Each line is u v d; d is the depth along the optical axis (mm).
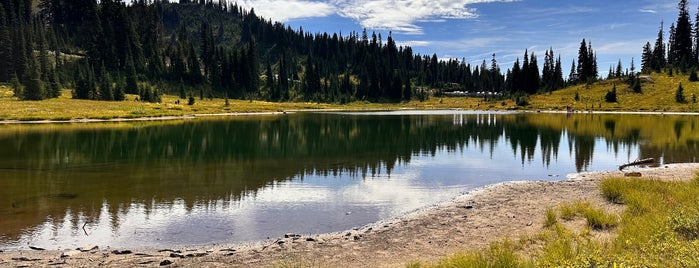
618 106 117688
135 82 158000
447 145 44625
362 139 50812
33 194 21172
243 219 17094
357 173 28031
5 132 56594
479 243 13070
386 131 62062
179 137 51719
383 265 11430
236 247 13531
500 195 20500
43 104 104312
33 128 63656
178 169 29266
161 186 23422
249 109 130625
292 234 14727
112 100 129750
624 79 137500
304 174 27531
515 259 9555
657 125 65625
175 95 173500
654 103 114688
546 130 61156
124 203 19516
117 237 14719
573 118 89000
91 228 15734
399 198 20906
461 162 33156
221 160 33750
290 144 45312
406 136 54500
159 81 181000
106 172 27906
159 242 14211
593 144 44000
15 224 16141
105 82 130375
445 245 13062
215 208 18797
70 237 14672
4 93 127438
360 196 21328
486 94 192500
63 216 17266
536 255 10750
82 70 160875
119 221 16641
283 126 72500
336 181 25203
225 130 63062
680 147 40344
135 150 39312
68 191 21953
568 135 53406
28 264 11727
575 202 16688
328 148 42031
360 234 14562
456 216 16641
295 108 161375
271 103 174625
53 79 129875
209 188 23016
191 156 35906
